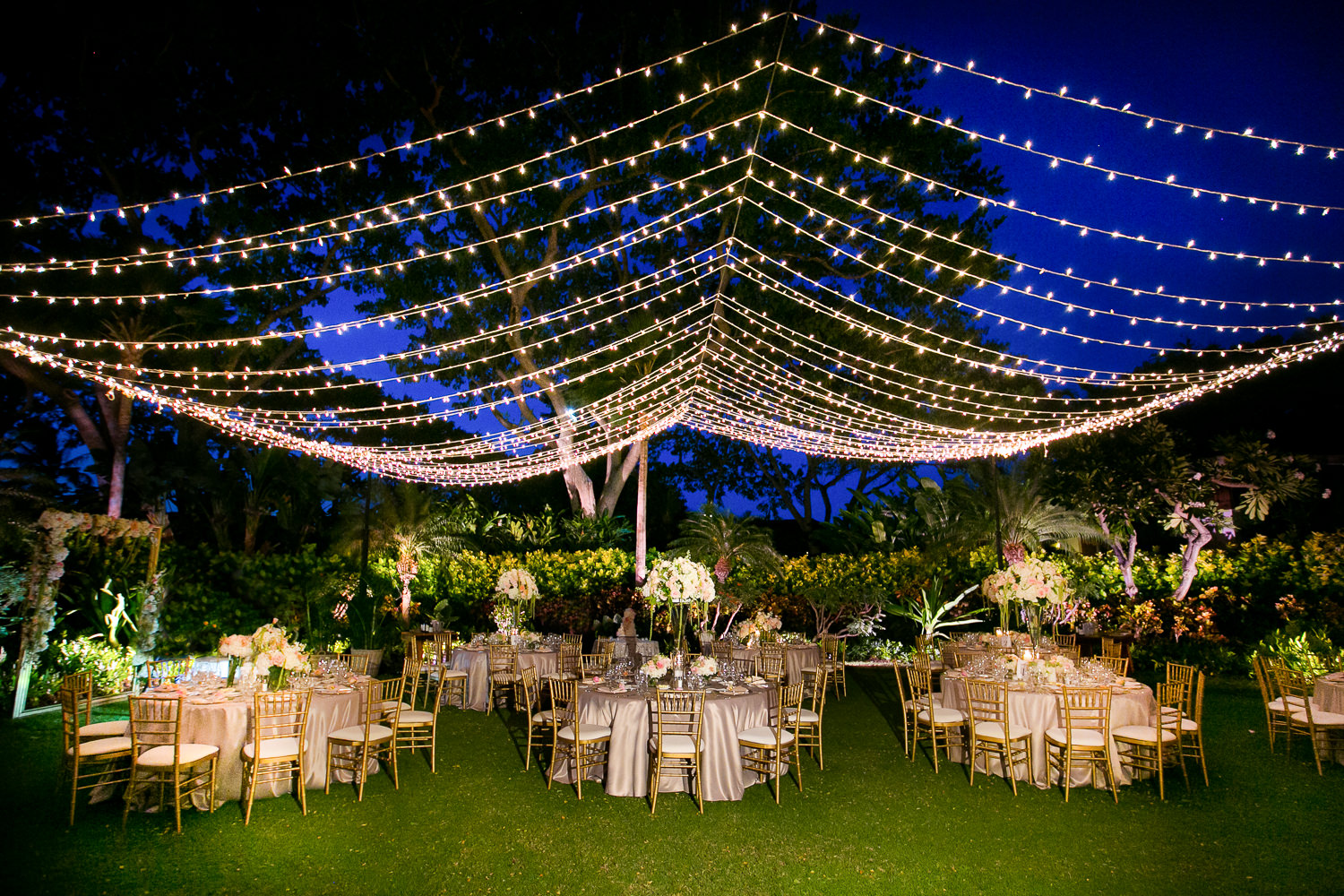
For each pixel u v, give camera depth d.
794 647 10.81
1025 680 7.07
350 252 17.52
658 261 17.94
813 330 15.48
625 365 16.22
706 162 15.53
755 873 4.83
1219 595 13.01
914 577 14.57
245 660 6.58
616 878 4.75
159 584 10.26
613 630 14.04
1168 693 6.80
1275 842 5.31
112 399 13.66
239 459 16.44
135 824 5.43
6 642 9.15
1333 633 11.12
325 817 5.68
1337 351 16.44
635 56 15.12
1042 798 6.21
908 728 8.59
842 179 15.48
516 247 17.48
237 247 15.59
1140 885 4.68
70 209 14.10
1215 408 17.58
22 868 4.65
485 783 6.55
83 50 13.51
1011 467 15.02
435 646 10.17
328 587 13.08
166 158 15.52
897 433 14.51
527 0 15.12
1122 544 14.70
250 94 15.16
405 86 15.58
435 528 15.72
